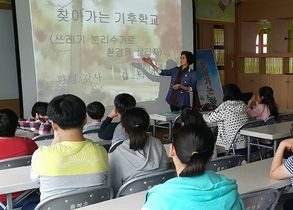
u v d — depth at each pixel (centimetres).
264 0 744
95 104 341
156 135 560
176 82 550
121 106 281
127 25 579
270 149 366
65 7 517
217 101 727
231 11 784
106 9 556
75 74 530
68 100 175
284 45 763
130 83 588
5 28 507
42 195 170
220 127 364
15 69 521
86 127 331
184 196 115
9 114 228
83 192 165
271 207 168
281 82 737
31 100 495
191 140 124
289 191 204
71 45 525
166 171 196
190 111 232
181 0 643
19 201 216
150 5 604
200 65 720
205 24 739
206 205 114
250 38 805
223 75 784
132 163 198
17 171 202
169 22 629
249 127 362
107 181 190
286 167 180
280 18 735
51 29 506
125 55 580
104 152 186
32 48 491
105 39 557
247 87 796
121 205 153
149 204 116
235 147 357
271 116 393
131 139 198
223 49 778
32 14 489
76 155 172
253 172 199
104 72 559
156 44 615
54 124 177
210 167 221
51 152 170
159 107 626
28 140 235
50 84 509
